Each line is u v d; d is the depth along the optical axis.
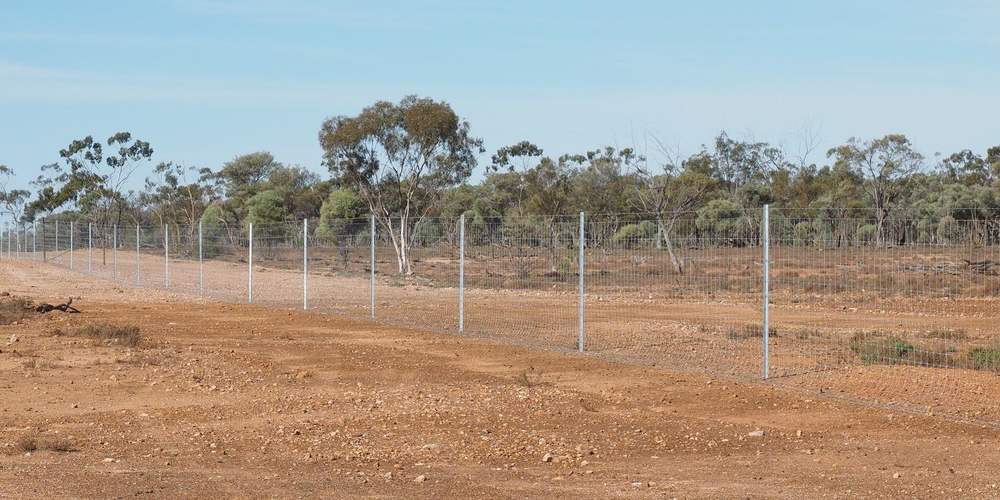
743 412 15.04
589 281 37.53
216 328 26.09
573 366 19.41
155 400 15.98
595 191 83.44
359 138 59.72
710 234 27.84
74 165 98.62
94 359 20.09
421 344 22.73
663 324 26.48
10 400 15.88
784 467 11.62
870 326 25.75
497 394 16.39
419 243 48.28
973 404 15.44
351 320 28.00
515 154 112.81
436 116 59.19
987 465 11.66
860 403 15.51
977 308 29.02
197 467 11.47
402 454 12.31
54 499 9.80
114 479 10.73
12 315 27.84
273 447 12.68
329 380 17.95
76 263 62.44
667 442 13.05
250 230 34.59
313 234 54.91
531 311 30.45
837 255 19.47
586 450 12.54
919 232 17.52
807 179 87.12
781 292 32.56
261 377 18.17
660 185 61.38
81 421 14.34
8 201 116.75
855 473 11.27
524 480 10.91
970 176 111.56
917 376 17.77
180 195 110.19
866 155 81.69
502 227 39.16
